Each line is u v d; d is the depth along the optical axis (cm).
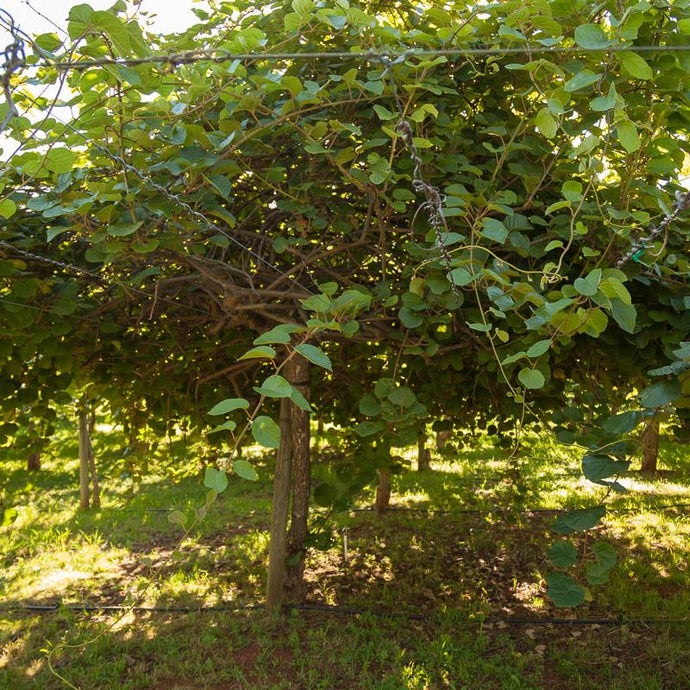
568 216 263
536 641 409
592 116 229
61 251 342
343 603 466
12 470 991
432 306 263
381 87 229
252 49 227
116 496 843
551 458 998
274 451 1064
